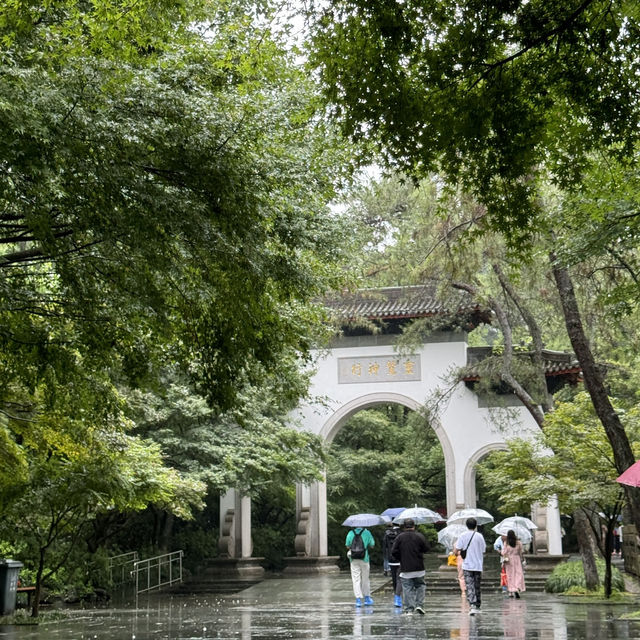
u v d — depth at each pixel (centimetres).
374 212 2350
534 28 697
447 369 3203
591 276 1917
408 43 711
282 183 1020
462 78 732
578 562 2620
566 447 1975
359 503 4047
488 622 1484
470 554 1672
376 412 4256
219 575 3188
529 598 2173
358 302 3262
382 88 733
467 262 2098
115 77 834
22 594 2116
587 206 1259
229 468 2647
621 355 2625
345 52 731
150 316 1032
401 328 3209
